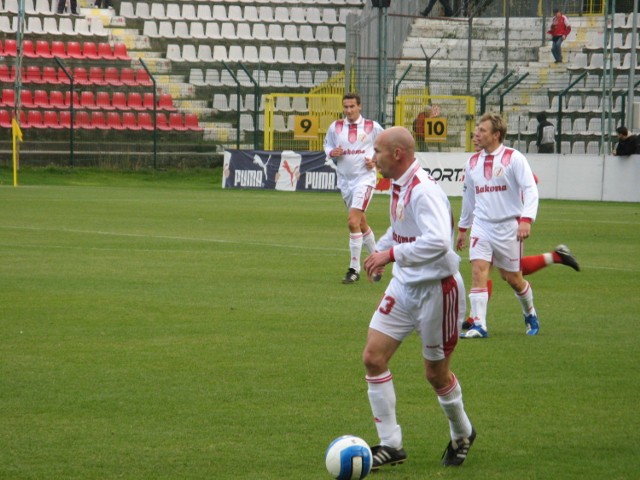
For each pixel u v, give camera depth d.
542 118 48.81
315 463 8.02
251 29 63.81
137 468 7.86
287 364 11.62
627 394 10.39
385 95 48.44
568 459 8.23
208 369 11.30
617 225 31.48
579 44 61.22
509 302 16.86
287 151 48.00
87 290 17.06
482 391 10.49
